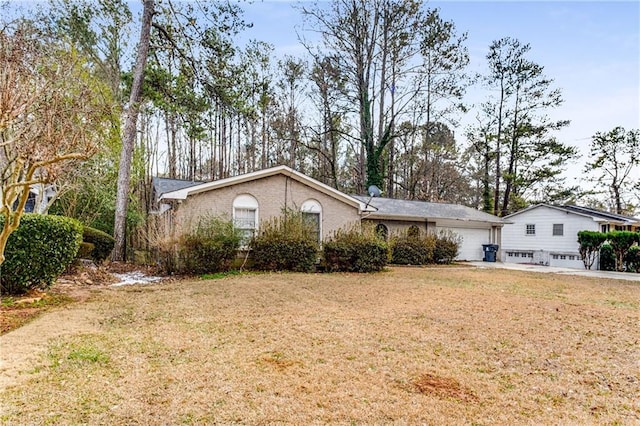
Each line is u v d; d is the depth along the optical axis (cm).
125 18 1490
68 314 590
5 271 678
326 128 2584
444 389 346
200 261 1127
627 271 1662
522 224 2303
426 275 1248
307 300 742
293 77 2514
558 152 2572
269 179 1345
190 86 1512
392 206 1953
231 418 281
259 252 1228
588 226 1986
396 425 279
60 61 897
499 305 733
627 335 538
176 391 324
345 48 2317
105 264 1260
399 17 2205
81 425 265
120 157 1443
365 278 1120
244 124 2052
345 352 436
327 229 1444
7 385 323
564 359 437
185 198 1209
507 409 311
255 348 443
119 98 1675
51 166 507
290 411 294
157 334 490
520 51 2561
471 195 3591
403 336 507
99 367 372
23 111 545
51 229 723
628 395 345
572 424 289
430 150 2923
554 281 1199
